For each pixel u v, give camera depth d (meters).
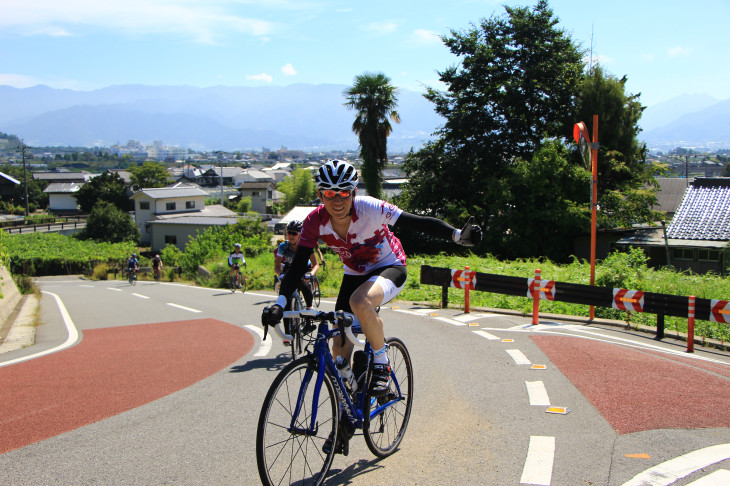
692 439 4.07
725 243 26.25
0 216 80.69
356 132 39.75
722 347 8.33
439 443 4.15
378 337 3.36
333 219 3.36
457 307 12.26
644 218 31.53
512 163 34.44
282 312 3.22
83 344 8.91
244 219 42.00
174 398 5.38
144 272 39.78
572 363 6.54
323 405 3.35
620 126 32.75
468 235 3.23
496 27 36.72
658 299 8.87
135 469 3.67
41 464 3.75
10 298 14.99
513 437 4.24
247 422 4.63
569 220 29.86
